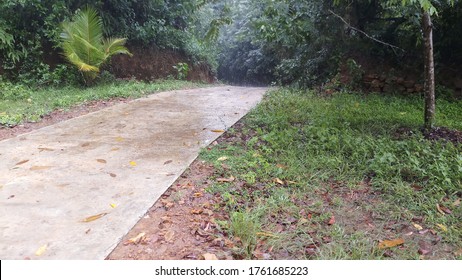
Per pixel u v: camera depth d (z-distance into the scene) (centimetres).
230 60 1753
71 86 752
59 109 547
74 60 718
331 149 350
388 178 288
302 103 575
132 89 741
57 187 265
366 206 251
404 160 316
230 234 212
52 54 807
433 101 424
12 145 364
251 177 287
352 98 642
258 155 335
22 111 519
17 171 295
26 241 196
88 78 783
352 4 693
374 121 463
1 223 213
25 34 757
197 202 252
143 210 234
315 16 688
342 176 296
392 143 358
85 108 564
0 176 284
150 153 345
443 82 654
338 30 714
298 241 209
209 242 206
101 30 801
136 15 1012
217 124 459
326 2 684
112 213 229
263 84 1600
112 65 916
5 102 587
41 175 287
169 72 1103
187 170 304
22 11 748
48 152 344
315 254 199
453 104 577
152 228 217
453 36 632
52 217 222
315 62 800
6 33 714
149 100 646
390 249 204
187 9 1102
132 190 262
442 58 667
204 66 1383
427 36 414
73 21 777
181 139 393
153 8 1038
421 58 682
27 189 261
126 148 360
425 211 243
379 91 706
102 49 783
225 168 309
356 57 758
